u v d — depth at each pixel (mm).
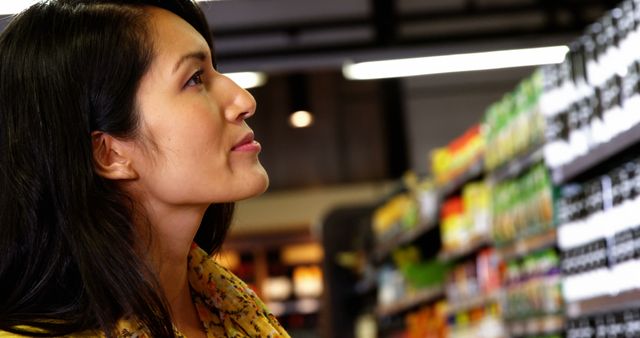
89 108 1545
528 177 5223
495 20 10984
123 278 1481
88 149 1534
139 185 1586
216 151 1592
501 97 14344
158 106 1568
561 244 4816
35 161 1528
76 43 1552
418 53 10375
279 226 15609
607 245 4273
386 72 10570
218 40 10531
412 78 14133
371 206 11266
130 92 1562
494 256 6234
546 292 5105
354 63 10523
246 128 1637
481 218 6355
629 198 4051
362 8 10406
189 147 1574
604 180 4320
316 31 10531
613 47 3998
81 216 1504
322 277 11219
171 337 1507
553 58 10312
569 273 4719
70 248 1518
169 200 1588
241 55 10570
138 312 1478
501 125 5652
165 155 1569
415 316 8875
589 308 4480
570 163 4570
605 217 4289
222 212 1836
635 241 4008
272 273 15727
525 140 5211
